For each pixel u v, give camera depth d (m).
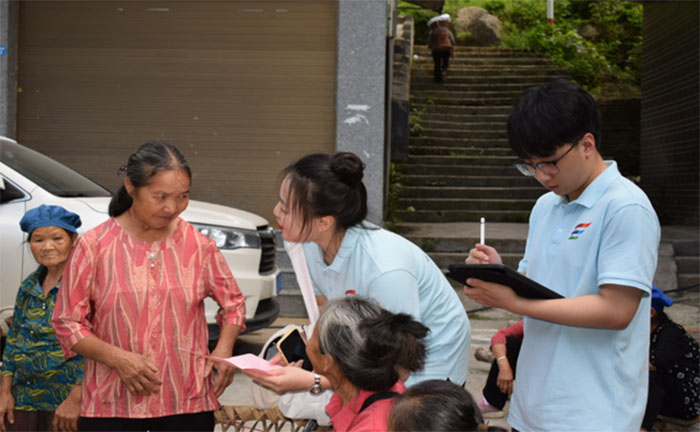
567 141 1.93
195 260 2.42
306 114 7.88
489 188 11.34
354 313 1.78
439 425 1.54
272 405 2.44
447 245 8.66
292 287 7.22
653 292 3.77
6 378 2.80
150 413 2.30
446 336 2.24
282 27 7.85
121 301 2.28
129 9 7.91
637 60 18.80
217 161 7.92
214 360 2.21
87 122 8.00
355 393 1.83
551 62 16.27
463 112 14.00
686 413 3.84
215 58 7.88
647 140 13.02
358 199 2.12
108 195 5.24
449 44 14.58
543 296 1.92
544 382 2.09
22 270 4.55
